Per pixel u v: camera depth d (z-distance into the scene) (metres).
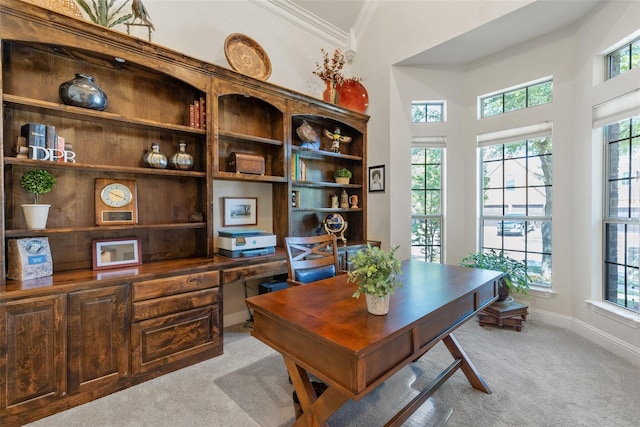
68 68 2.14
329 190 3.93
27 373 1.62
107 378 1.87
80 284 1.78
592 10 2.65
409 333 1.18
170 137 2.62
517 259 3.36
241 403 1.79
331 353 1.04
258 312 1.38
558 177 2.99
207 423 1.63
